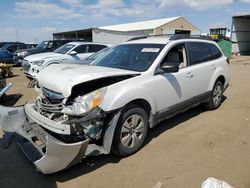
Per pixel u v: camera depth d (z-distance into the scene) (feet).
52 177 12.33
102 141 12.96
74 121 11.64
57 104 12.63
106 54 18.33
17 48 77.00
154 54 16.02
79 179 12.17
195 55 19.02
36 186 11.68
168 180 11.98
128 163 13.43
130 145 14.02
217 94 21.90
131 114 13.71
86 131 12.25
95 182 11.93
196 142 15.71
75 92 12.50
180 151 14.61
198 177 12.15
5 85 27.37
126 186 11.63
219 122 19.06
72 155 11.50
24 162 13.73
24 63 40.78
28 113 14.10
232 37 102.42
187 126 18.28
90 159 13.82
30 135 14.03
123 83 13.53
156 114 15.42
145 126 14.62
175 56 17.08
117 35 114.42
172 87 16.22
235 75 43.78
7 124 14.82
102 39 118.83
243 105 23.65
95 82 12.98
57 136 12.35
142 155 14.20
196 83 18.58
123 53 17.28
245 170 12.69
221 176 12.21
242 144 15.42
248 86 32.96
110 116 12.82
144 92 14.17
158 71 15.46
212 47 21.38
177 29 137.90
